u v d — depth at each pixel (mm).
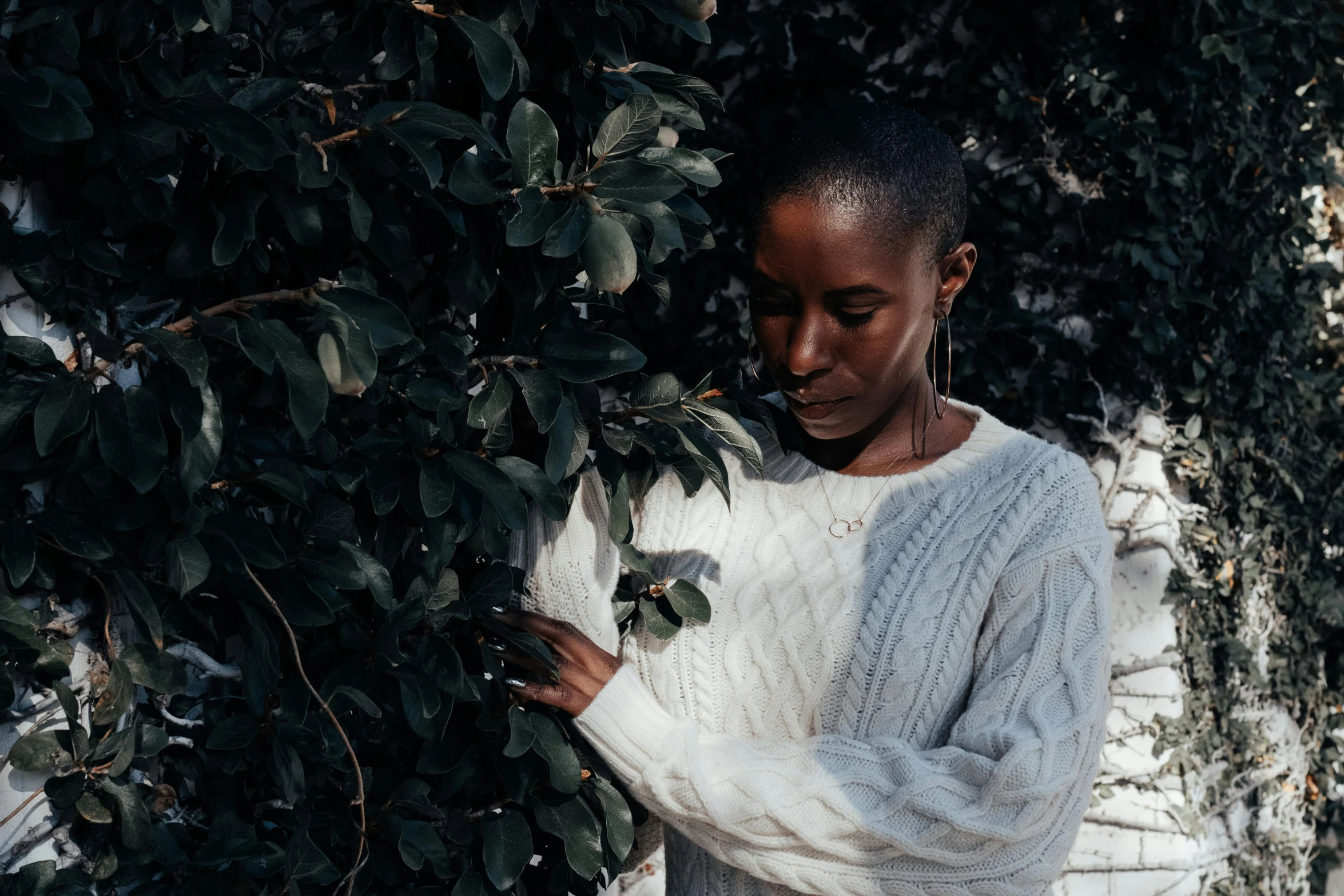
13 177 820
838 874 1116
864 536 1236
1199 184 2998
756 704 1224
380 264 1012
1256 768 3264
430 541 1001
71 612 873
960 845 1093
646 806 1174
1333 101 3332
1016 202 2926
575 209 911
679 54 2857
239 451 907
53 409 771
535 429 1100
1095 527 1207
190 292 913
